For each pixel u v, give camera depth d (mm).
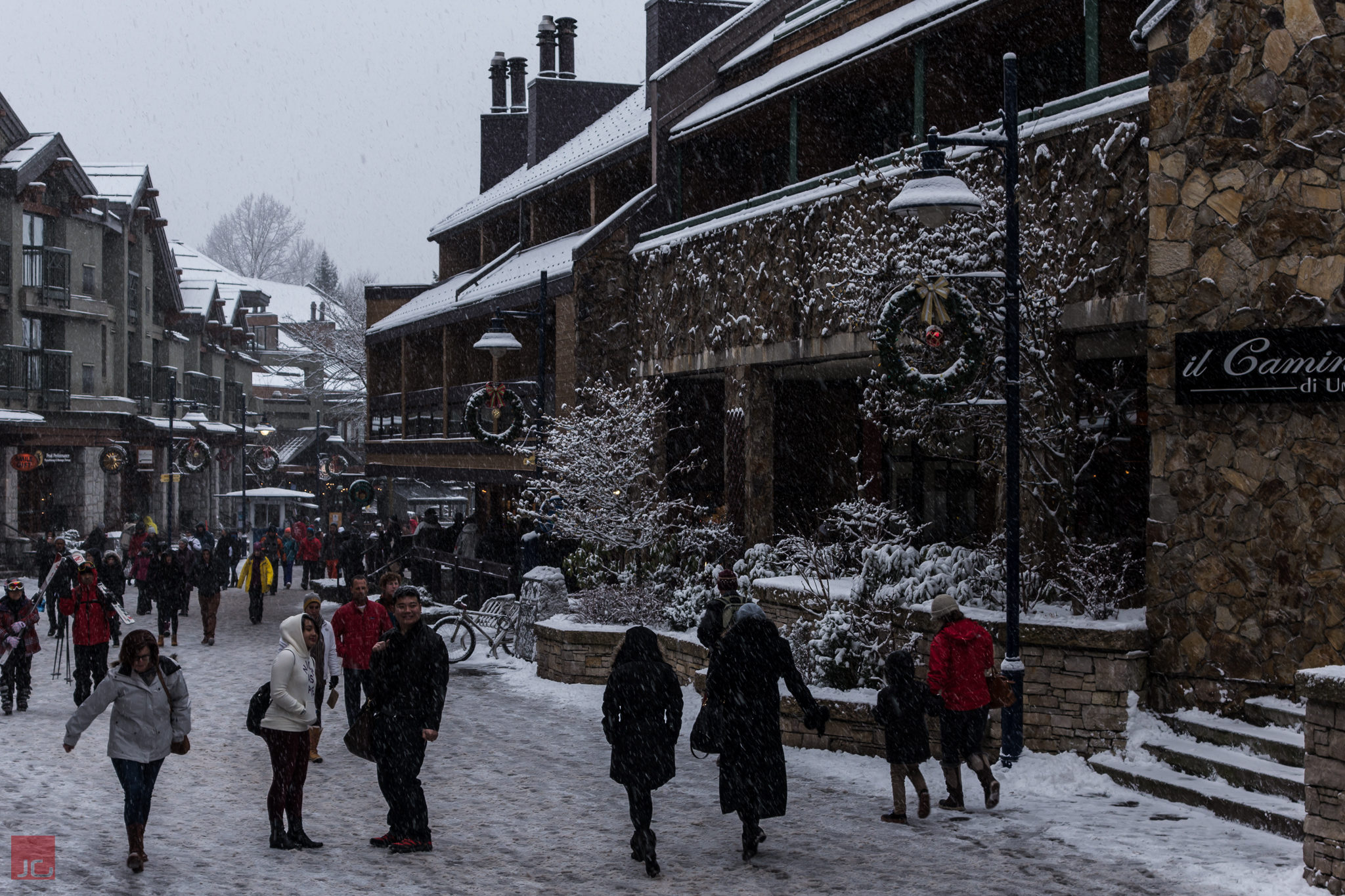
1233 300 10984
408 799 8891
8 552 39312
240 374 70188
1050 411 13477
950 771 10148
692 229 22734
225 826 9664
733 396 21125
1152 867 8367
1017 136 12125
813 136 21391
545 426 22469
